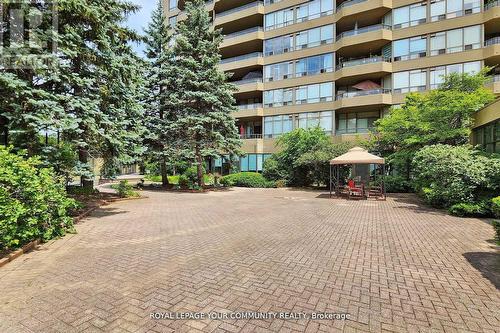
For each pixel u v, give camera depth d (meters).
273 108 28.56
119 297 3.61
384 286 3.98
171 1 37.91
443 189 10.78
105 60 9.34
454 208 9.80
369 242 6.32
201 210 11.16
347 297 3.64
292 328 2.94
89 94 9.04
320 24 26.14
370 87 23.75
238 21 30.88
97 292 3.75
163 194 17.89
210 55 20.77
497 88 17.81
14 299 3.53
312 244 6.16
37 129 7.14
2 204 4.90
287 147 23.09
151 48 21.72
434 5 21.59
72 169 8.87
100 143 9.98
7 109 7.29
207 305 3.42
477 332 2.89
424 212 10.60
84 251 5.61
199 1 20.66
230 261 5.03
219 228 7.82
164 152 20.11
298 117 27.17
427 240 6.49
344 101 23.91
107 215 9.94
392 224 8.36
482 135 13.93
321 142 21.28
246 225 8.22
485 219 9.05
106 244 6.14
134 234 7.08
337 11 25.05
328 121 25.50
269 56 28.88
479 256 5.31
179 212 10.64
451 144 14.38
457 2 20.84
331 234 7.10
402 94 22.45
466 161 10.02
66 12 8.13
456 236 6.86
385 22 23.77
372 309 3.34
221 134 20.44
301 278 4.26
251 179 23.78
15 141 7.32
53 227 6.41
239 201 14.23
